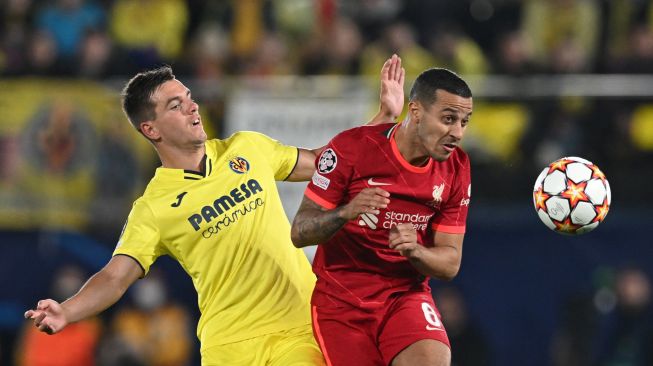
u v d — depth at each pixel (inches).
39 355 1701.5
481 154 1660.9
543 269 1649.9
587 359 1641.2
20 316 1717.5
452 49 1712.6
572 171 810.8
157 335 1699.1
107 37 1861.5
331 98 1573.6
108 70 1785.2
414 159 776.9
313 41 1785.2
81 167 1672.0
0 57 1811.0
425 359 766.5
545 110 1667.1
